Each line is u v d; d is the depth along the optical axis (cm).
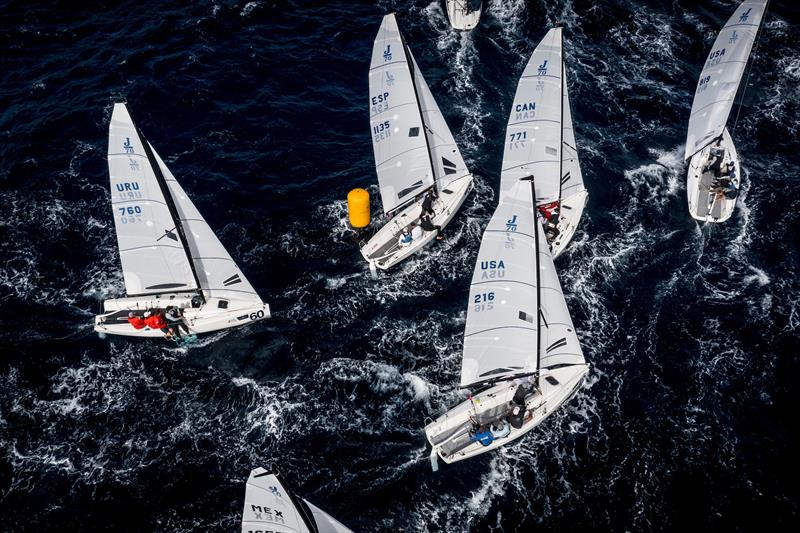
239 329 3916
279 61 5322
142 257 3688
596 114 5041
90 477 3316
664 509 3206
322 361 3778
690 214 4434
